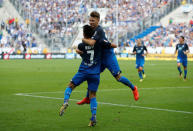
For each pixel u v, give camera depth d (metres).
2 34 73.06
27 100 17.23
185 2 74.81
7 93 19.97
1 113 13.74
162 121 12.34
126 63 54.66
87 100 12.75
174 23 72.12
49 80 28.06
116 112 14.07
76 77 11.87
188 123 12.01
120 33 74.06
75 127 11.50
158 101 16.92
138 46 30.09
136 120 12.52
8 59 67.88
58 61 60.03
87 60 11.76
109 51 12.75
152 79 29.25
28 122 12.18
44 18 77.88
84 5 78.75
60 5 80.00
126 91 20.98
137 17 76.31
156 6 76.94
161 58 66.69
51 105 15.71
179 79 29.14
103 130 11.09
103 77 31.03
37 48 72.19
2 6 77.56
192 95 19.17
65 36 74.25
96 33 11.62
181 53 28.70
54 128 11.34
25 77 30.56
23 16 77.00
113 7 78.31
